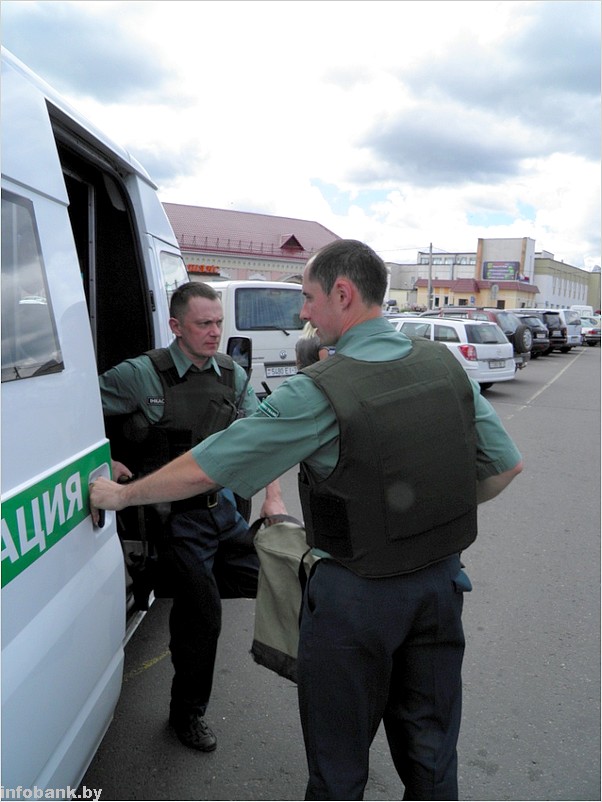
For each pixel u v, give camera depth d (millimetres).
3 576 1186
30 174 1453
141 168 2844
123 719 2455
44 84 1701
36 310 1417
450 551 1538
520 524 4809
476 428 1622
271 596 1754
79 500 1560
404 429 1419
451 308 16531
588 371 17531
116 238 2836
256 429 1409
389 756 2305
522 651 3012
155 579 2156
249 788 2125
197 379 2191
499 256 70062
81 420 1598
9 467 1231
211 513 2119
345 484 1410
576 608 3451
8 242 1321
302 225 41438
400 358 1497
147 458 2176
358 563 1432
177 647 2168
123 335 2914
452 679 1604
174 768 2201
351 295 1495
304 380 1420
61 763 1411
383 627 1460
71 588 1489
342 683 1468
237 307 6609
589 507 5270
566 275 80688
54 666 1369
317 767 1516
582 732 2455
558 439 8133
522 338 15453
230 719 2482
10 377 1264
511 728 2469
